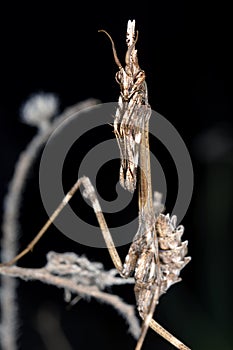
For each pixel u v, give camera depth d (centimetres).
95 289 20
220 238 30
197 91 36
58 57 36
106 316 34
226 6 35
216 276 29
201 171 33
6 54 35
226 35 35
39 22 35
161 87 35
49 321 27
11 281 22
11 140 35
